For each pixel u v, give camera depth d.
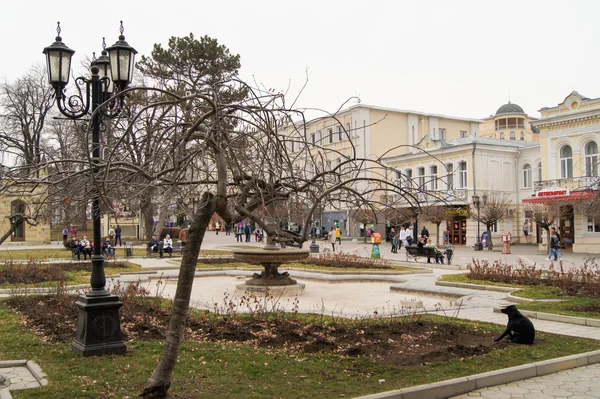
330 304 13.73
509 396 6.32
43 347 7.94
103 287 7.71
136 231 47.81
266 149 6.36
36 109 25.30
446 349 7.84
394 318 10.31
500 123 78.12
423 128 56.50
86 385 6.06
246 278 19.91
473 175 43.44
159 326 9.39
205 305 12.29
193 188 6.91
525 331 8.44
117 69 8.74
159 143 6.10
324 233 48.03
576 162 36.22
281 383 6.25
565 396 6.33
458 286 16.84
